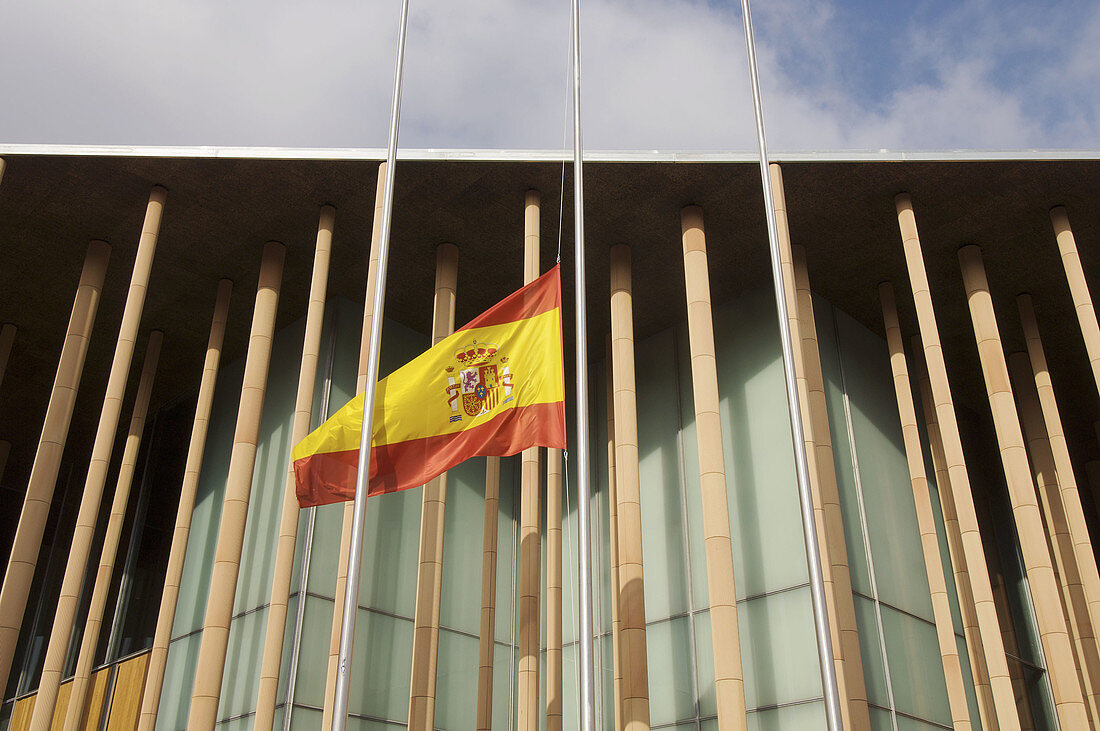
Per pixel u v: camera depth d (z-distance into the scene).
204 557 23.47
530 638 17.47
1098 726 22.44
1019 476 18.95
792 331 17.91
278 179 20.55
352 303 24.17
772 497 20.67
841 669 17.00
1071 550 24.30
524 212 21.05
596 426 25.34
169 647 22.69
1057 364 27.28
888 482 22.12
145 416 25.56
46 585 30.64
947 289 23.78
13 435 32.97
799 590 19.38
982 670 20.80
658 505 23.00
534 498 18.08
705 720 19.84
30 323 26.20
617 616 20.95
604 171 19.84
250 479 19.38
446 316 21.19
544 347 14.55
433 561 17.56
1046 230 21.47
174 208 21.45
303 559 20.67
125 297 24.81
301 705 19.22
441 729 20.98
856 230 21.64
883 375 24.06
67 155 19.94
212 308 25.23
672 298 23.91
